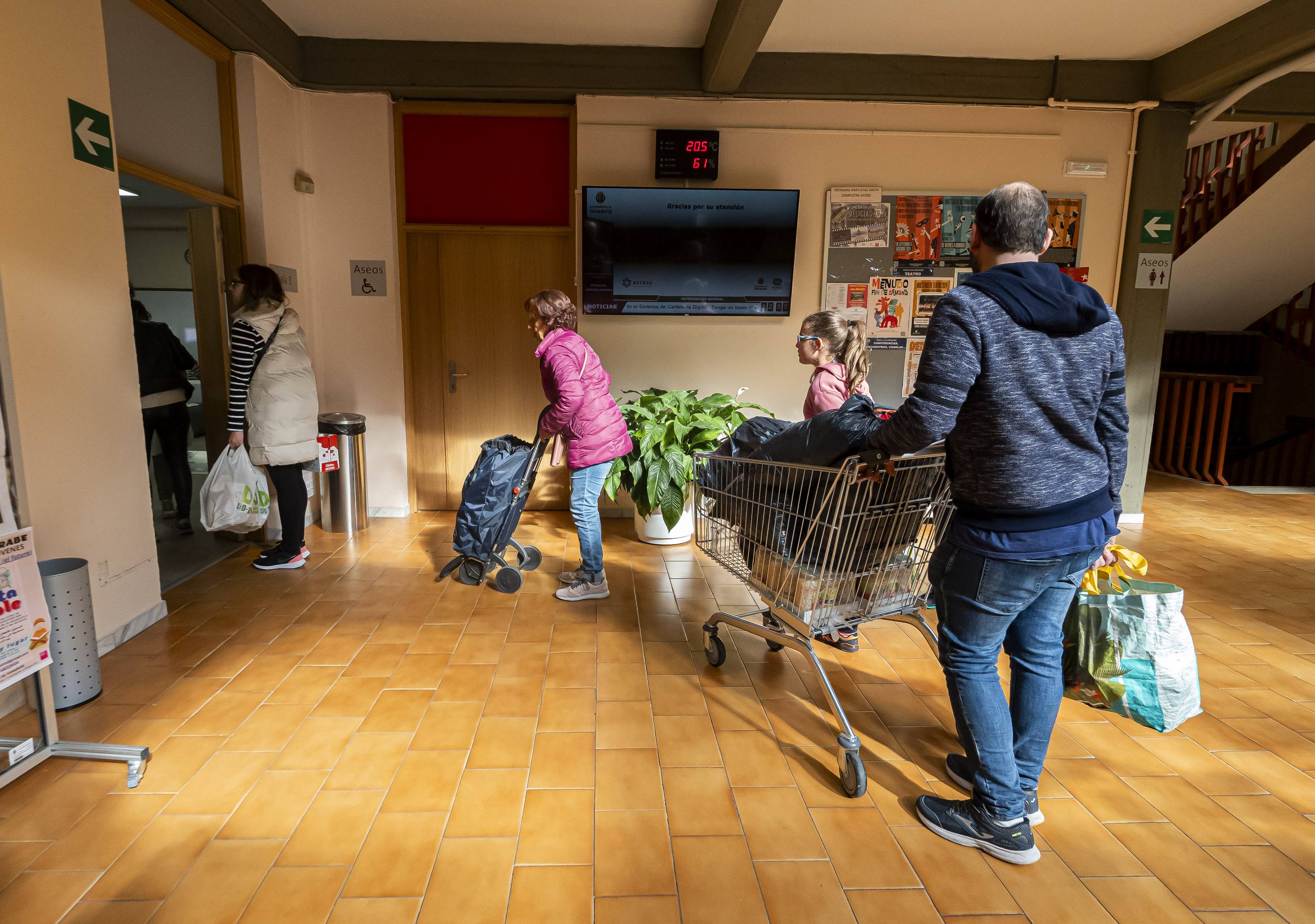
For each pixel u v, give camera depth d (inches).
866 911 61.0
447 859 66.4
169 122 133.6
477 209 186.1
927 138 180.4
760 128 178.5
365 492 179.3
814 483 78.7
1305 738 89.0
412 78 172.4
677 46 173.5
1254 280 291.4
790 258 181.3
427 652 110.1
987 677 66.6
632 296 182.5
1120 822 72.6
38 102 94.1
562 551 163.5
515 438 136.0
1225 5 146.6
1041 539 60.5
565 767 81.0
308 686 99.0
